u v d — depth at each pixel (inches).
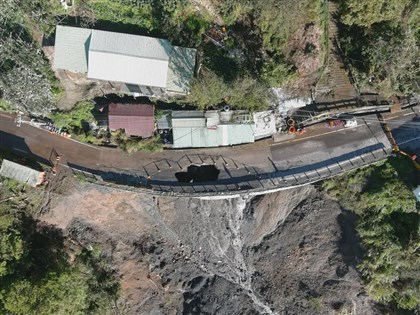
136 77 1680.6
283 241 2023.9
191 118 1775.3
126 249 2028.8
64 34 1670.8
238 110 1786.4
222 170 1861.5
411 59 1665.8
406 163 1831.9
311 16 1689.2
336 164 1841.8
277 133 1846.7
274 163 1855.3
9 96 1690.5
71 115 1796.3
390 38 1656.0
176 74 1712.6
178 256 2064.5
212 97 1736.0
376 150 1839.3
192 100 1766.7
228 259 2074.3
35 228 1911.9
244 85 1707.7
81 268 1936.5
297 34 1728.6
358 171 1854.1
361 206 1857.8
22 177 1776.6
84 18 1679.4
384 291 1873.8
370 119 1844.2
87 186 1856.5
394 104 1835.6
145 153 1855.3
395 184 1806.1
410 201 1801.2
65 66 1690.5
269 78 1734.7
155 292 2092.8
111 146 1856.5
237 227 2021.4
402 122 1841.8
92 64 1656.0
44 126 1831.9
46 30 1690.5
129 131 1781.5
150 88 1747.0
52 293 1680.6
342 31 1774.1
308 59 1755.7
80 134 1828.2
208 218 1998.0
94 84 1769.2
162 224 2005.4
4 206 1798.7
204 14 1715.1
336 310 1991.9
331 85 1827.0
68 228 1955.0
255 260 2066.9
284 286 2060.8
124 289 2057.1
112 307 1989.4
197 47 1726.1
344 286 1966.0
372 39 1689.2
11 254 1753.2
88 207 1914.4
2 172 1769.2
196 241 2043.6
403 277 1846.7
